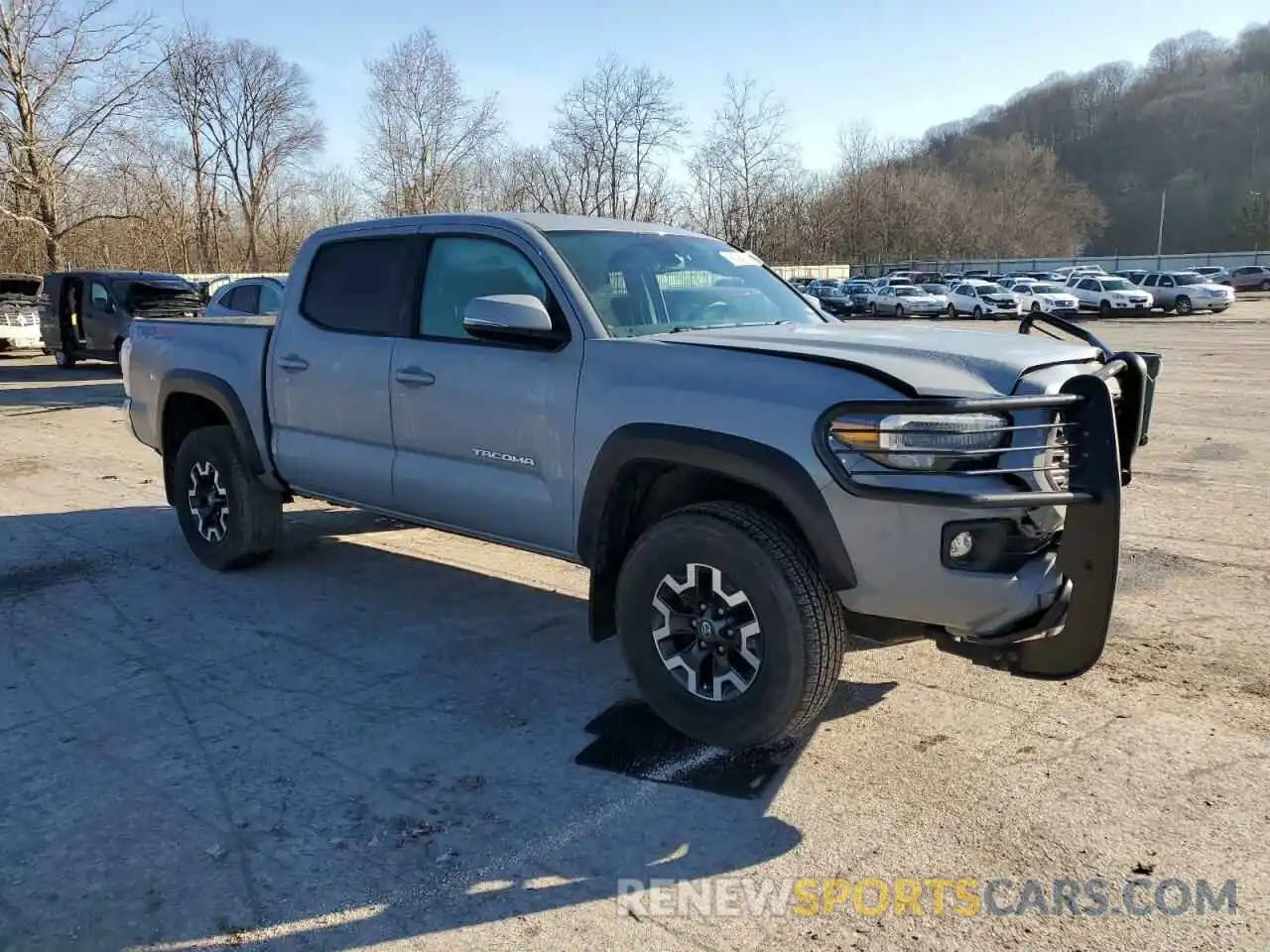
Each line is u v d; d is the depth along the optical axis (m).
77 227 30.88
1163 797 3.09
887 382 2.97
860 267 76.56
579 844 2.89
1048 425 2.98
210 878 2.74
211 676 4.14
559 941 2.49
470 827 2.98
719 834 2.94
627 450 3.44
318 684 4.05
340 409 4.65
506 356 3.91
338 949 2.46
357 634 4.64
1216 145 139.12
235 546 5.44
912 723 3.63
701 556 3.25
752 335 3.67
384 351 4.40
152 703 3.88
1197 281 37.03
